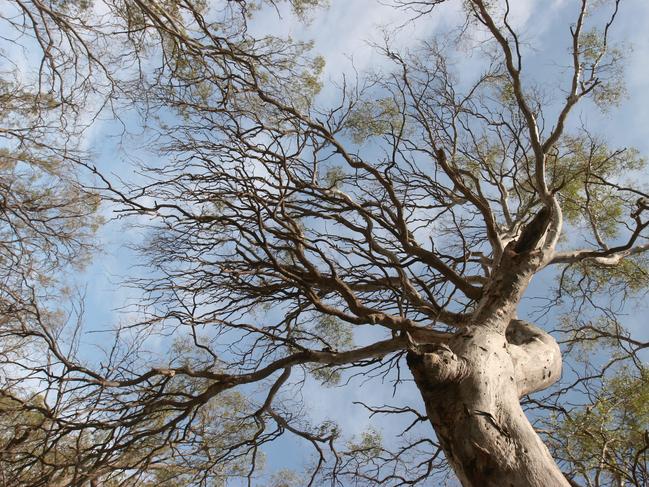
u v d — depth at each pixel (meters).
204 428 9.05
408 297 8.38
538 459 5.11
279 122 9.79
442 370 5.61
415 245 8.43
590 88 7.72
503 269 7.15
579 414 8.77
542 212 7.32
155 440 8.64
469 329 6.51
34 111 9.45
